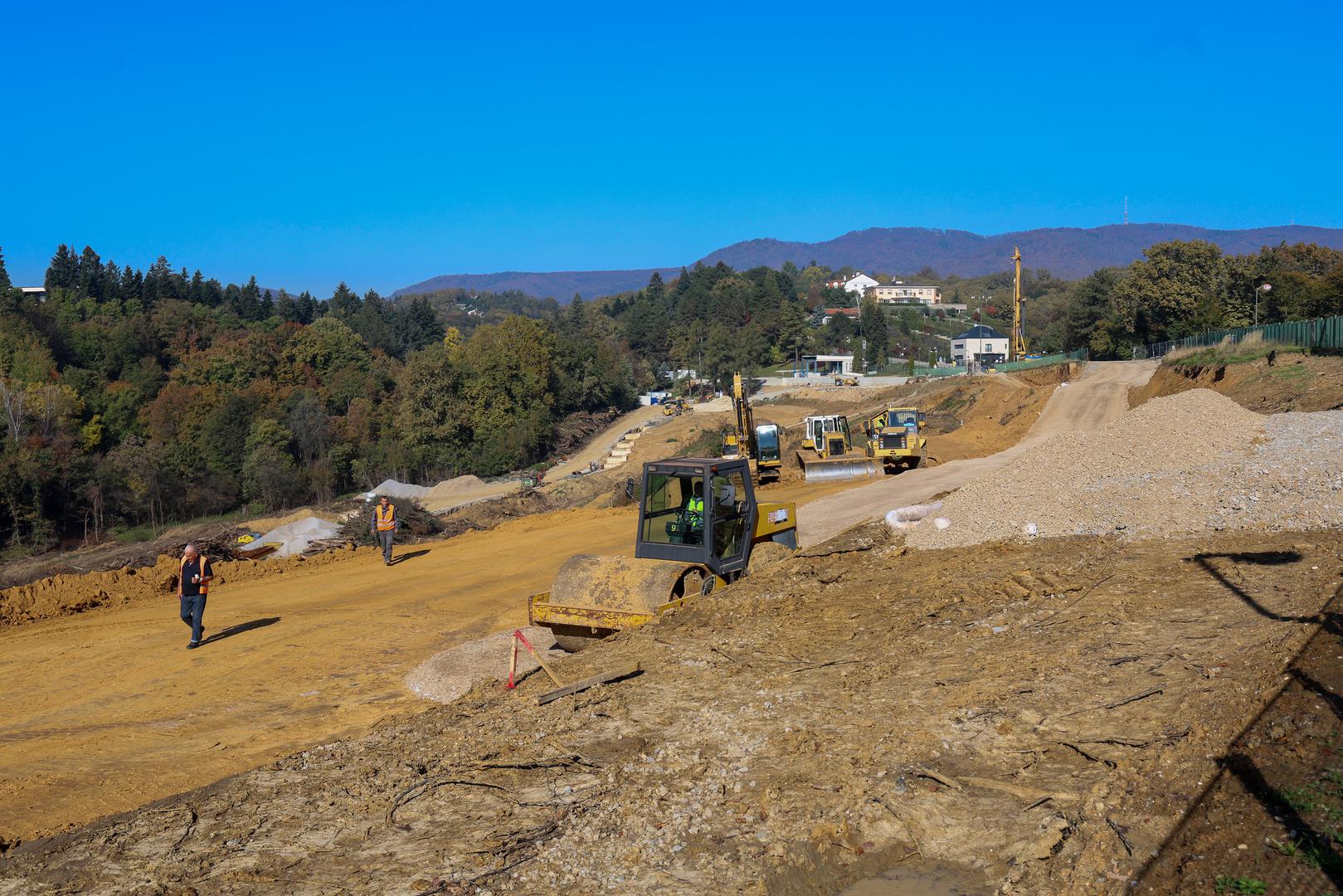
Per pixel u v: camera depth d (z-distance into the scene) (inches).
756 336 6328.7
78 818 325.4
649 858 238.5
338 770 325.1
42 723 444.8
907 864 229.6
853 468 1338.6
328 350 4138.8
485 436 3597.4
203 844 270.8
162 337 4247.0
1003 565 518.0
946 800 250.2
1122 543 520.4
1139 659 328.2
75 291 5723.4
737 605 487.8
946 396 3029.0
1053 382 3038.9
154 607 706.2
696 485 522.0
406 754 333.7
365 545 1000.9
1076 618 388.5
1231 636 332.8
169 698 476.1
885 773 268.8
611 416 4665.4
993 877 219.9
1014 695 313.4
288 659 538.9
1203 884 194.2
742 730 318.3
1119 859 210.7
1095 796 238.8
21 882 255.1
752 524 558.9
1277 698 267.7
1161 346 3250.5
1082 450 691.4
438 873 240.1
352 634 589.0
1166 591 409.1
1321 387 1234.0
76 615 695.7
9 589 718.5
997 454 1566.2
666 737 322.7
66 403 2807.6
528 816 271.4
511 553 871.1
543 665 402.9
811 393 4458.7
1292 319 2842.0
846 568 572.7
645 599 473.1
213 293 6712.6
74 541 2385.6
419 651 544.1
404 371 3654.0
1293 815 210.1
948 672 349.7
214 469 2982.3
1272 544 456.1
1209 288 3385.8
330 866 250.2
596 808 268.8
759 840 241.1
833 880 225.3
